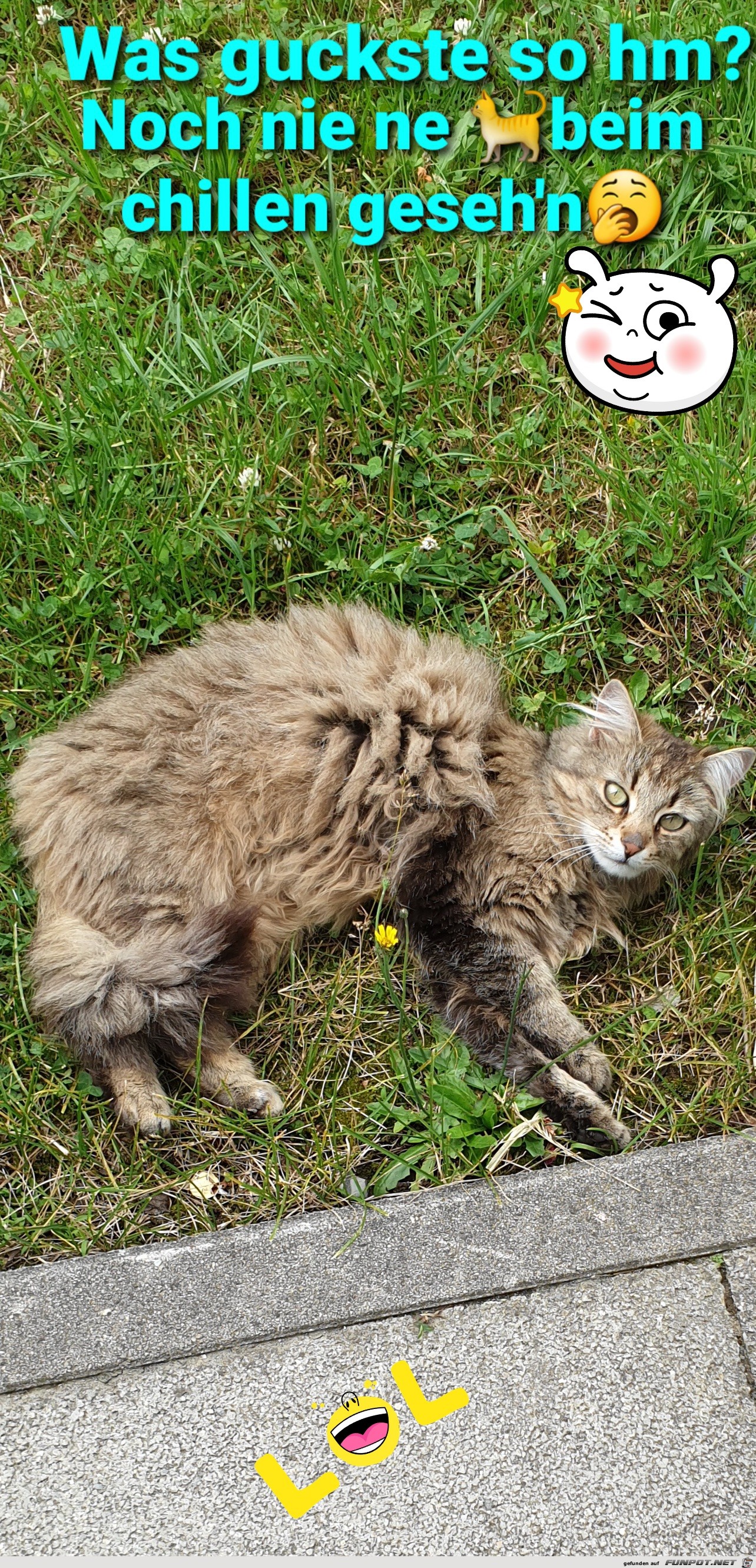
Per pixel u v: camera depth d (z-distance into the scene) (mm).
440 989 1634
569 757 1676
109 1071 1587
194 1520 1408
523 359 1835
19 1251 1527
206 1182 1552
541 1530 1403
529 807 1671
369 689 1665
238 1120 1571
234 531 1762
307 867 1654
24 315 1839
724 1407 1443
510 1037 1581
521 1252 1494
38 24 1960
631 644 1771
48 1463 1429
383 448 1805
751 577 1773
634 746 1659
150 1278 1489
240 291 1856
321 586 1772
